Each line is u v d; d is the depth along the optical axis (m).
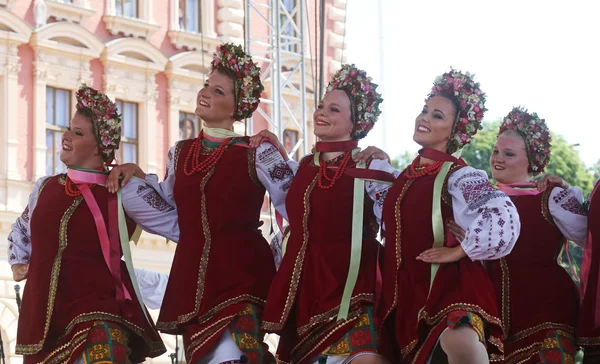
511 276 7.00
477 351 5.80
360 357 6.09
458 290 5.98
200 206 6.61
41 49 20.62
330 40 24.41
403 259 6.15
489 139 31.08
